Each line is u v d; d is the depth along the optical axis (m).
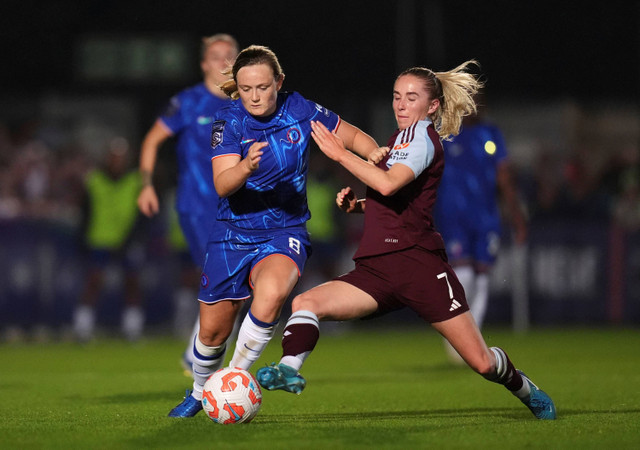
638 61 79.12
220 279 20.98
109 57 76.94
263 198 20.94
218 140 20.67
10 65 76.31
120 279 59.66
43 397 27.86
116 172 56.00
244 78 20.09
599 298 64.12
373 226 20.48
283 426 19.89
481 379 33.28
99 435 18.84
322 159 63.44
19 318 58.22
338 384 31.70
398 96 20.92
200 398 21.97
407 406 25.25
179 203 30.14
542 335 57.75
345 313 20.00
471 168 39.22
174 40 77.06
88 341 55.25
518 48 78.62
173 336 60.34
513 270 62.75
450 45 78.12
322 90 77.44
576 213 64.44
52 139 75.94
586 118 79.38
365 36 77.56
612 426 20.03
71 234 59.06
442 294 20.11
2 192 65.62
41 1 76.62
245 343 20.34
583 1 78.69
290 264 20.50
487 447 17.25
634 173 67.19
